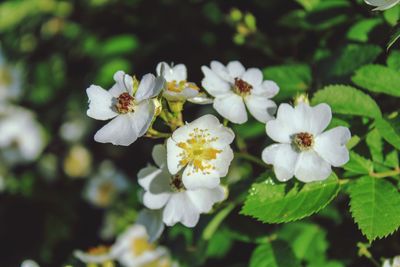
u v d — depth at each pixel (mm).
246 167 375
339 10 357
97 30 524
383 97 330
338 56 338
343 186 307
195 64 439
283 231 363
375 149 302
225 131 286
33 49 607
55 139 657
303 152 284
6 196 629
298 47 384
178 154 286
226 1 430
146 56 462
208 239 355
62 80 602
